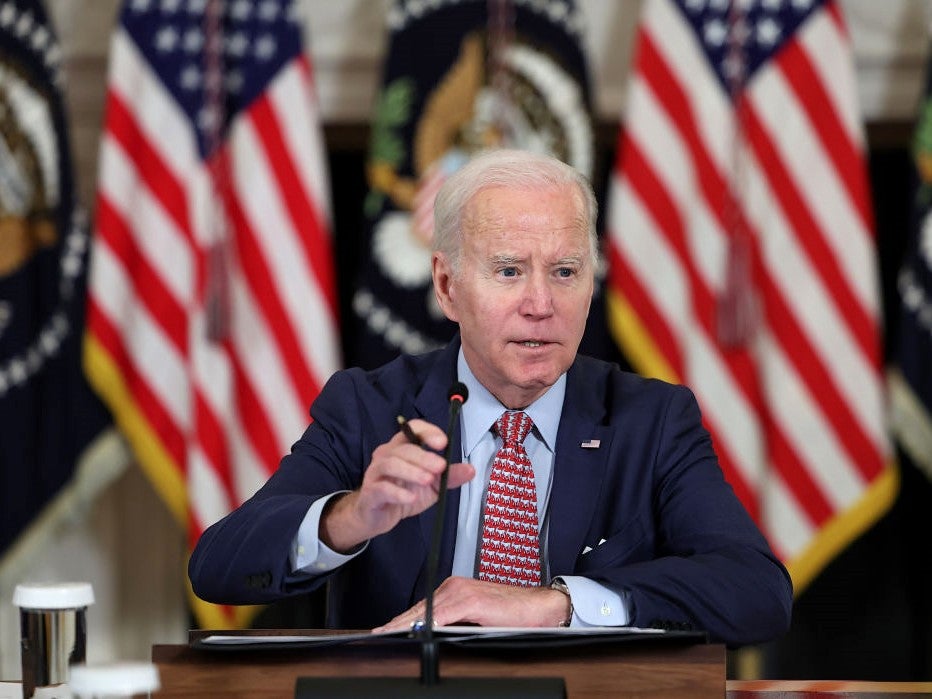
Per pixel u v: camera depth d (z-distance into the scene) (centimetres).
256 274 1428
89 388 1449
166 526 1725
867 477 1391
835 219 1405
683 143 1418
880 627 1725
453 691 506
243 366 1421
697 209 1409
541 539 761
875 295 1405
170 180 1436
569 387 800
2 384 1431
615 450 776
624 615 657
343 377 824
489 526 759
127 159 1438
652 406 795
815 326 1401
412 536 757
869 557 1728
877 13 1566
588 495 763
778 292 1409
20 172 1438
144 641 1720
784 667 1733
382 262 1439
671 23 1431
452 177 767
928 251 1397
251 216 1434
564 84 1436
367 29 1619
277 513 699
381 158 1445
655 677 553
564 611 652
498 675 555
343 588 771
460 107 1438
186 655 570
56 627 598
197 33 1449
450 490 763
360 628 760
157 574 1723
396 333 1432
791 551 1393
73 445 1445
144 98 1445
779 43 1423
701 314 1402
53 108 1447
